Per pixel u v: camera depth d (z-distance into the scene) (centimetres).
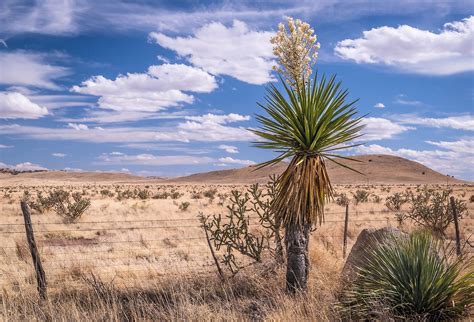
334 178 17825
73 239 1741
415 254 660
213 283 894
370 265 705
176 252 1410
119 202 3875
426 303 619
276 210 820
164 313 691
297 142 796
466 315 608
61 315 671
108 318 675
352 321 617
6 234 1736
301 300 687
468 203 3416
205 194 5550
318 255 1036
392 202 3294
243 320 649
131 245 1555
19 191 7756
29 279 999
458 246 1000
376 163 19900
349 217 2445
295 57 739
